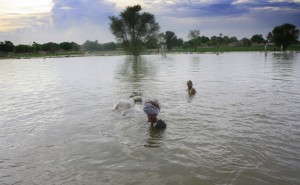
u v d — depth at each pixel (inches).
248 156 254.7
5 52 4463.6
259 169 230.2
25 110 456.1
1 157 266.8
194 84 713.0
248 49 4190.5
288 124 344.5
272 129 327.3
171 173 226.4
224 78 839.7
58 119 392.8
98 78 918.4
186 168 234.1
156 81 792.9
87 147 284.5
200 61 1803.6
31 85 783.1
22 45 4500.5
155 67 1354.6
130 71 1159.6
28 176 229.1
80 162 251.1
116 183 213.9
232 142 288.8
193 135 312.5
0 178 226.8
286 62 1531.7
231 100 493.4
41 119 396.2
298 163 240.2
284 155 256.1
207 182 211.8
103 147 283.3
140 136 313.3
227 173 224.7
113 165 243.1
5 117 413.4
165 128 339.3
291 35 3267.7
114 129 339.6
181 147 278.7
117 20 2733.8
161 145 285.3
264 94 546.9
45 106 482.6
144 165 241.4
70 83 804.0
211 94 558.6
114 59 2409.0
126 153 267.3
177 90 618.8
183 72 1062.4
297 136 302.8
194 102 482.9
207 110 422.9
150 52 3782.0
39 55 3917.3
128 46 2748.5
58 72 1222.9
